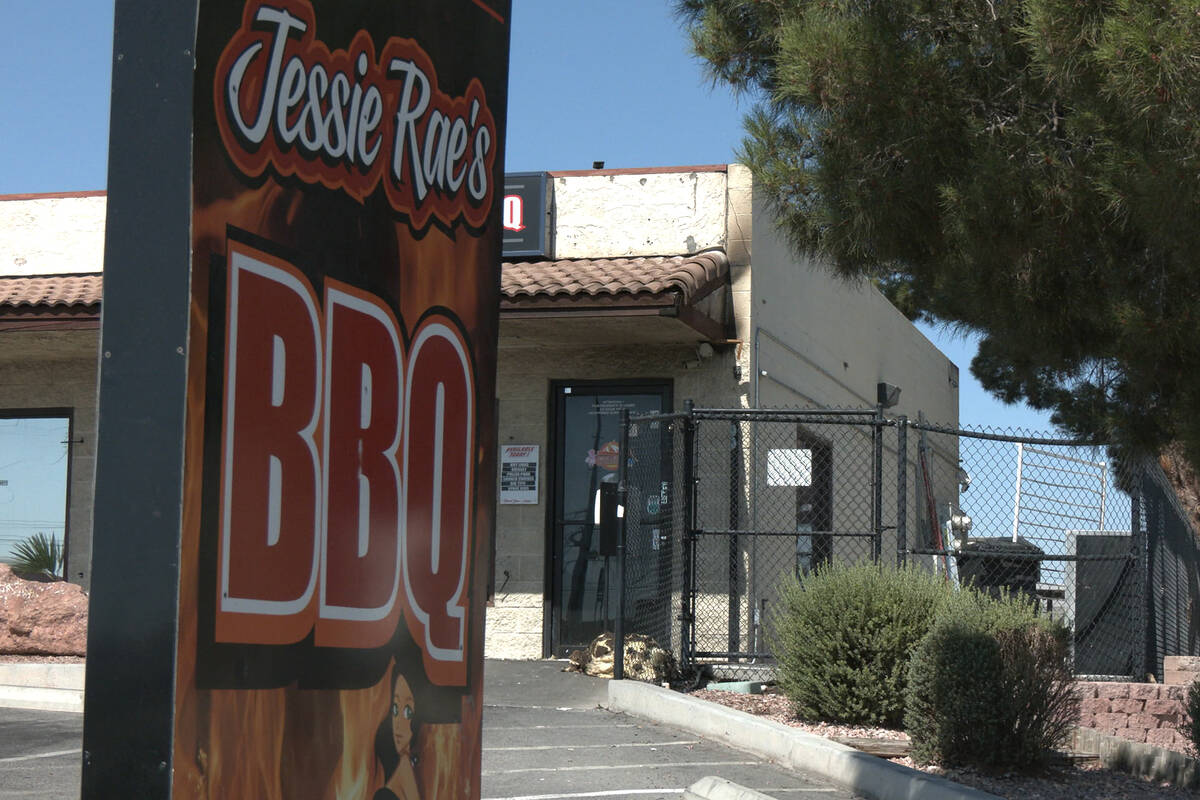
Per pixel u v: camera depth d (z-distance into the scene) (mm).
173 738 2061
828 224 7844
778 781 7832
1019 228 6961
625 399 13758
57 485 14953
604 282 12258
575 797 7203
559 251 14203
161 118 2145
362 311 2766
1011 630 8148
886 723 9445
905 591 9711
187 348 2113
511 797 7148
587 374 13812
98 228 15219
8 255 15352
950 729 7914
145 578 2066
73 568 14711
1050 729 8031
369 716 2766
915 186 7309
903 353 22234
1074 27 6348
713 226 13906
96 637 2035
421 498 3039
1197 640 11492
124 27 2141
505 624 13625
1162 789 7734
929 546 14828
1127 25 5996
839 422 11172
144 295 2111
